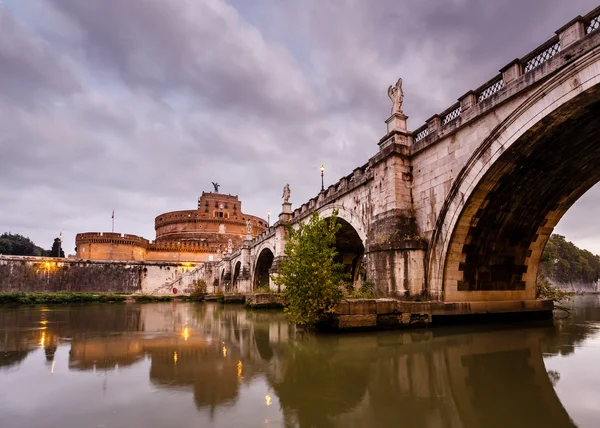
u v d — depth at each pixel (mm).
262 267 50156
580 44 11453
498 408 6961
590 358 10875
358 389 8094
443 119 18062
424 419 6426
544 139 13680
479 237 17203
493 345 12672
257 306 32188
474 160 15398
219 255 79562
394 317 15633
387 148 19734
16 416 6547
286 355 11461
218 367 10070
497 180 15250
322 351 11898
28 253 84188
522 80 13312
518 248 18969
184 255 85750
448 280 17109
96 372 9594
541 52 13273
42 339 15242
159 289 68062
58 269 59438
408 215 18891
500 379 8828
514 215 17312
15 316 27125
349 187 25188
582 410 6840
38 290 57031
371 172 22125
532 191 16516
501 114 14359
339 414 6641
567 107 12125
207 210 100625
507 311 18141
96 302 49281
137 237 79500
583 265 98125
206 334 16500
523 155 14344
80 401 7309
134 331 17734
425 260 17641
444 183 17078
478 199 15797
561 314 23688
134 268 66500
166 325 20359
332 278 15336
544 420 6383
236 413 6656
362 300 15273
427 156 18328
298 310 15594
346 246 33562
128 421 6297
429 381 8688
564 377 8969
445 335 14484
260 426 6074
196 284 57875
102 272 63375
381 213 19828
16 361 10977
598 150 14828
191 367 10094
